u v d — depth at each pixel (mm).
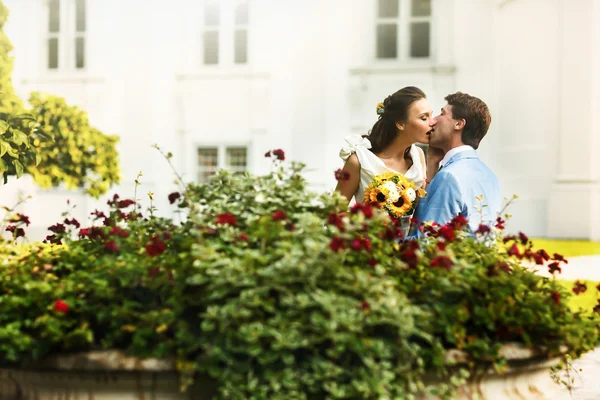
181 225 3049
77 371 2328
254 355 2207
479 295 2602
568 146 14047
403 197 3582
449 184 3447
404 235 3588
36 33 15109
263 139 14414
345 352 2266
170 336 2410
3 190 8773
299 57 14328
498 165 14586
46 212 13977
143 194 14445
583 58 14070
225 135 14531
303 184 2932
